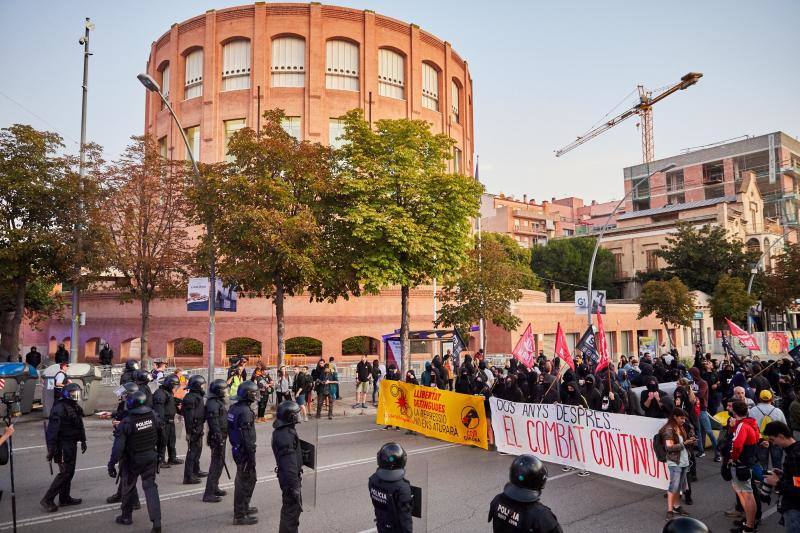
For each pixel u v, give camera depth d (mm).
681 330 53000
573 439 10781
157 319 33625
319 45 35406
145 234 20688
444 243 19078
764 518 8367
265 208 17312
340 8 36031
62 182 19406
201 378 10164
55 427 8328
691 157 87188
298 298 33062
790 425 11281
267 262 17344
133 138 20797
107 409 18844
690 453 9328
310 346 33281
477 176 30359
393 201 19094
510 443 12070
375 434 14672
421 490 4953
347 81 36562
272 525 7703
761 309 47406
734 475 7758
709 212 64625
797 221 84312
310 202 18703
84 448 8734
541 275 65312
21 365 17484
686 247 54938
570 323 42406
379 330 34094
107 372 24938
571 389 11875
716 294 46250
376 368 20734
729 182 83500
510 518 3732
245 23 35469
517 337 36812
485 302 27531
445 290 28422
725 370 15930
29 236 19250
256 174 18172
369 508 8336
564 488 9688
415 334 22297
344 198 19172
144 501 8820
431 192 19328
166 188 21062
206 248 18188
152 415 7648
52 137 20516
